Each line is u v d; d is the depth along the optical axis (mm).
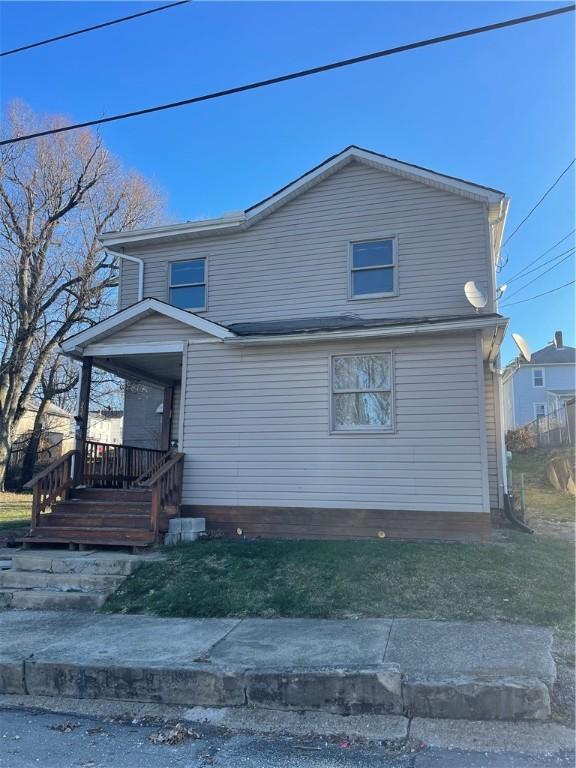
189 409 10422
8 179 24141
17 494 23656
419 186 11609
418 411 9414
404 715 4453
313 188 12312
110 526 9242
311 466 9742
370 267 11688
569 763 3695
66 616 6801
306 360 10055
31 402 33312
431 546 8383
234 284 12562
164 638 5793
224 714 4633
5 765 3854
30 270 24703
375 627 5836
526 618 5984
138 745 4148
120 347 10852
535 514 13766
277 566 7656
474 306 9945
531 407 42031
